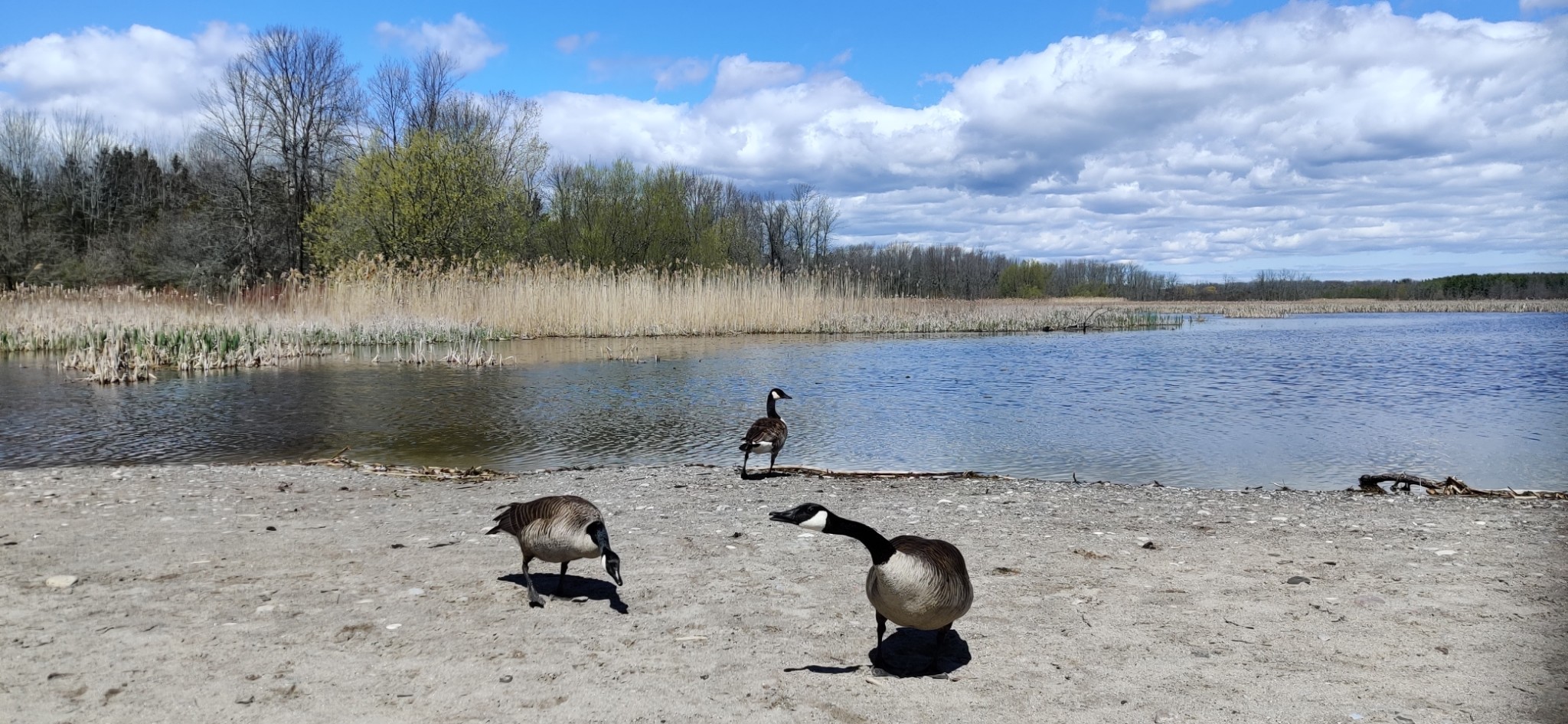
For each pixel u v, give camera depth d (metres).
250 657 5.54
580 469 12.67
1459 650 5.78
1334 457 14.15
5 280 59.09
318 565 7.64
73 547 8.05
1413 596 6.91
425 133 48.78
